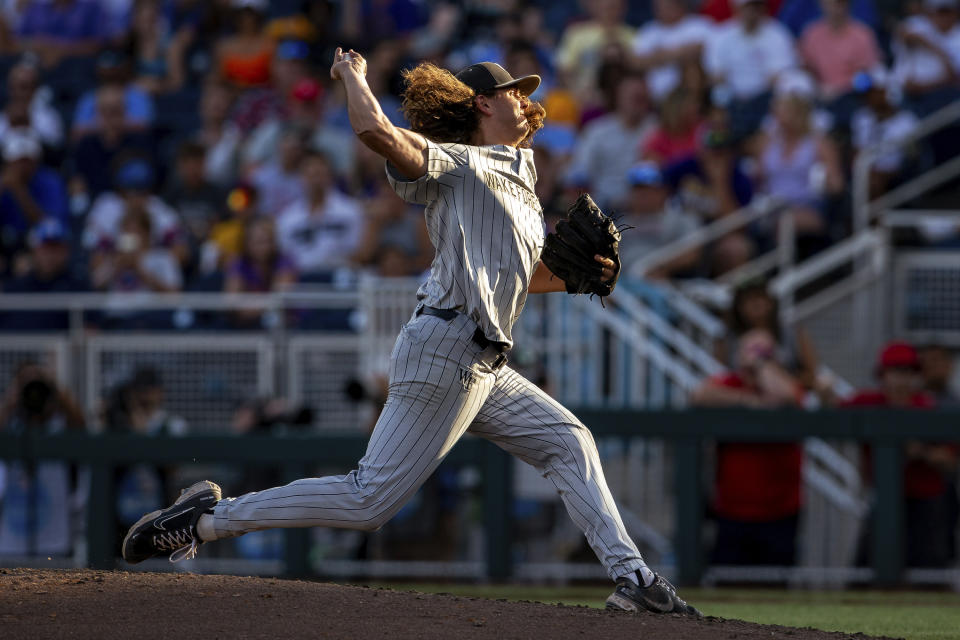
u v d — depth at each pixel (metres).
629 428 28.84
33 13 50.47
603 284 14.69
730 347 31.23
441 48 46.50
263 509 14.24
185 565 30.25
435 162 13.49
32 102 46.03
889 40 45.19
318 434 29.72
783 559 28.31
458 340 13.67
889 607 23.91
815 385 31.34
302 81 41.81
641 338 30.48
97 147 44.00
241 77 45.12
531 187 14.34
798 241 37.62
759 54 42.72
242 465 30.56
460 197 13.66
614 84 41.97
